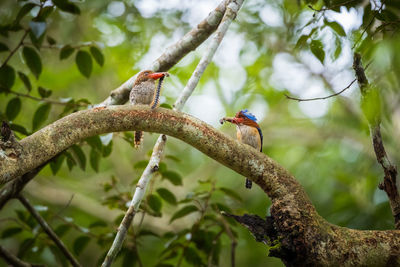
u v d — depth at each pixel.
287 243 6.15
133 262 10.24
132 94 9.22
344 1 8.16
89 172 17.45
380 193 13.18
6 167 5.71
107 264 6.72
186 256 10.34
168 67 9.72
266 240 6.42
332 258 6.09
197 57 17.67
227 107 18.41
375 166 14.03
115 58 17.17
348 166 15.95
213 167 17.28
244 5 17.03
